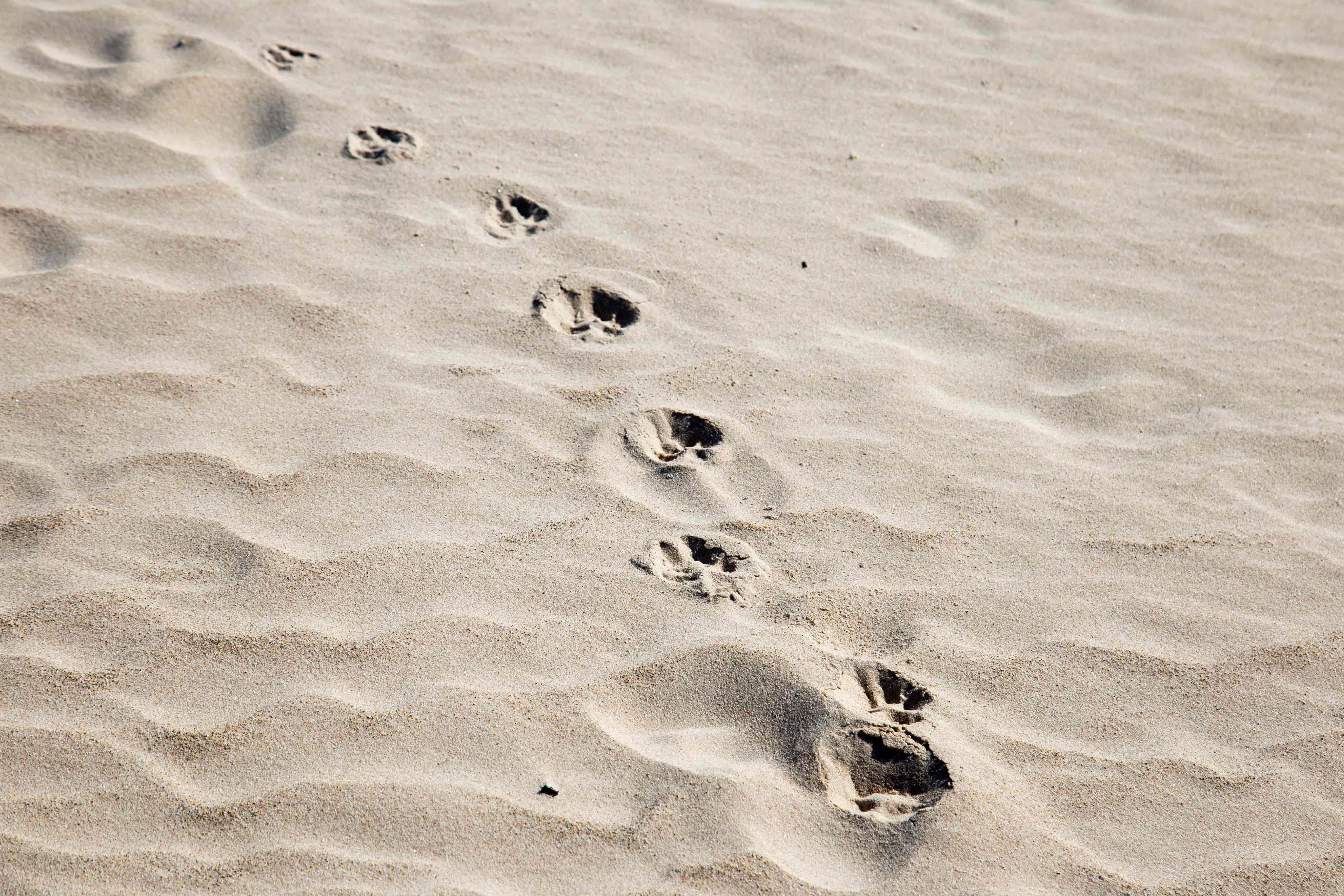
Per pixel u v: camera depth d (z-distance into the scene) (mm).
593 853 1591
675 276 2717
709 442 2314
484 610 1923
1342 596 2074
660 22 3695
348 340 2459
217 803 1624
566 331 2557
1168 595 2055
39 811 1600
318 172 2928
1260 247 2982
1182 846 1667
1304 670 1938
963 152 3246
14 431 2154
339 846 1582
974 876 1592
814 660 1868
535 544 2051
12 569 1919
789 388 2441
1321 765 1793
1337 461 2367
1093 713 1842
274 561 1973
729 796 1672
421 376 2387
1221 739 1822
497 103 3242
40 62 3109
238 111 3094
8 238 2576
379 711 1752
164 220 2695
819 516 2150
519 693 1796
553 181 2973
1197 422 2451
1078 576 2078
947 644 1929
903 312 2691
